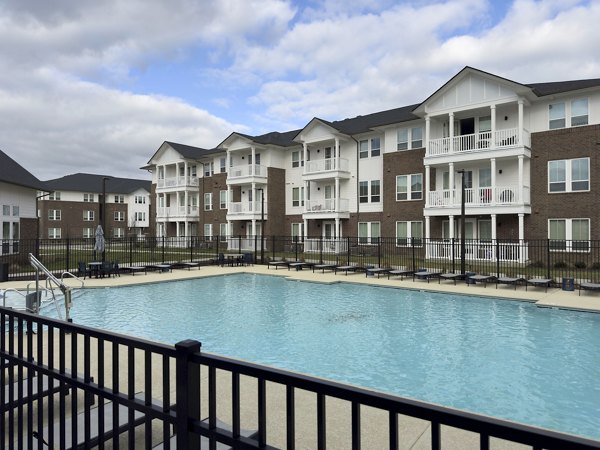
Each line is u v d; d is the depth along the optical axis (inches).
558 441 40.8
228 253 1197.1
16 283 595.8
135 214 2428.6
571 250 778.8
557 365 285.3
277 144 1321.4
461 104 885.8
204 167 1593.3
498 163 893.2
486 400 229.3
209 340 351.9
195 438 71.1
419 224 1005.8
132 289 607.8
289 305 502.3
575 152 791.7
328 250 1148.5
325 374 271.7
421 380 259.8
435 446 48.7
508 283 576.4
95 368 234.1
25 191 861.8
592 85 759.1
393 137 1058.7
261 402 63.6
